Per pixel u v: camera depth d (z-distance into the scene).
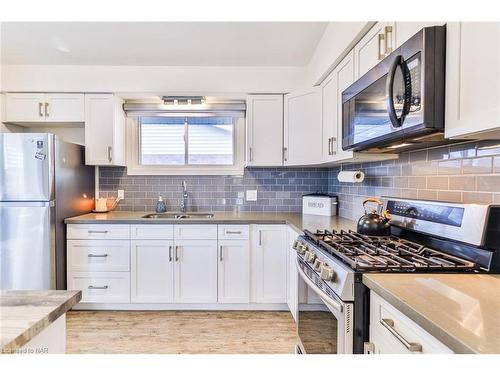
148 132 3.31
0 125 2.85
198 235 2.67
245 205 3.27
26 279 2.44
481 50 0.86
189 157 3.32
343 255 1.29
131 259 2.67
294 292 2.30
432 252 1.32
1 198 2.41
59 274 2.55
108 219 2.65
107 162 2.90
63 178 2.62
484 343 0.62
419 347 0.79
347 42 1.79
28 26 2.11
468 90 0.91
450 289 0.94
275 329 2.38
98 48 2.49
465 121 0.92
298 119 2.77
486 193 1.21
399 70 1.15
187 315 2.63
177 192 3.26
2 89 2.82
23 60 2.73
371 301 1.08
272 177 3.27
